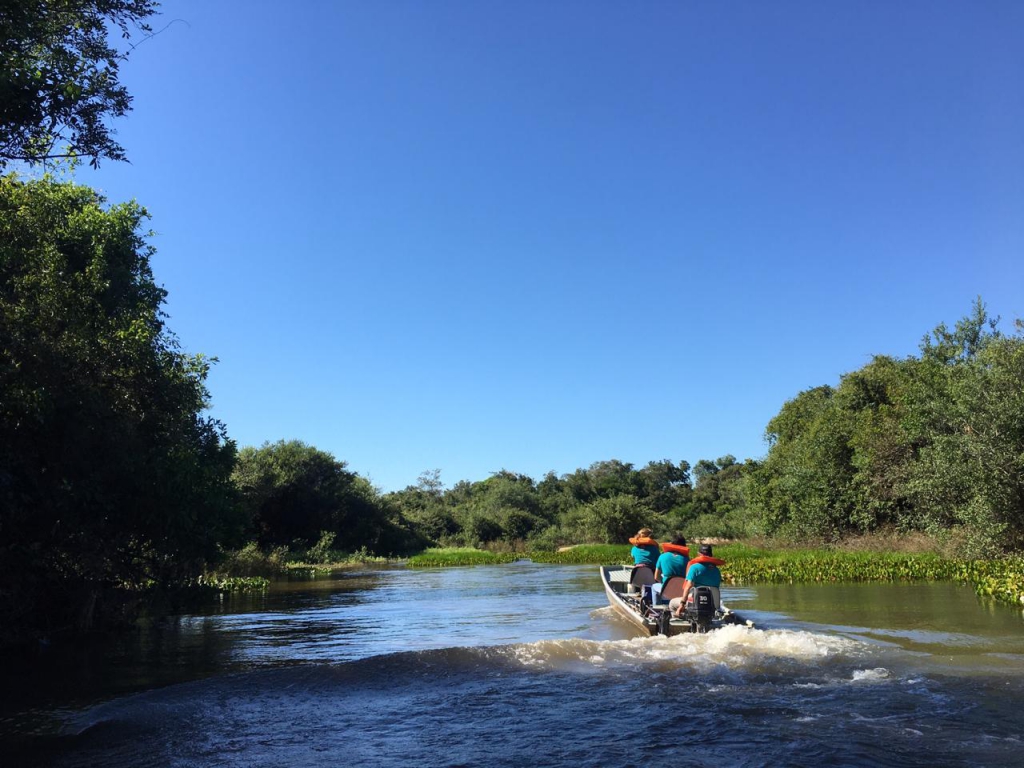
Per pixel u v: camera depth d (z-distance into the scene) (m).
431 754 5.69
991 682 7.55
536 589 21.30
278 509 49.72
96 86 9.37
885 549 28.33
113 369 12.83
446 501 90.25
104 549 12.38
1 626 10.57
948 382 24.11
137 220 17.06
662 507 84.62
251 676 8.11
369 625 13.16
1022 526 20.27
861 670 8.12
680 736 5.96
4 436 10.41
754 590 18.33
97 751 5.87
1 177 11.54
